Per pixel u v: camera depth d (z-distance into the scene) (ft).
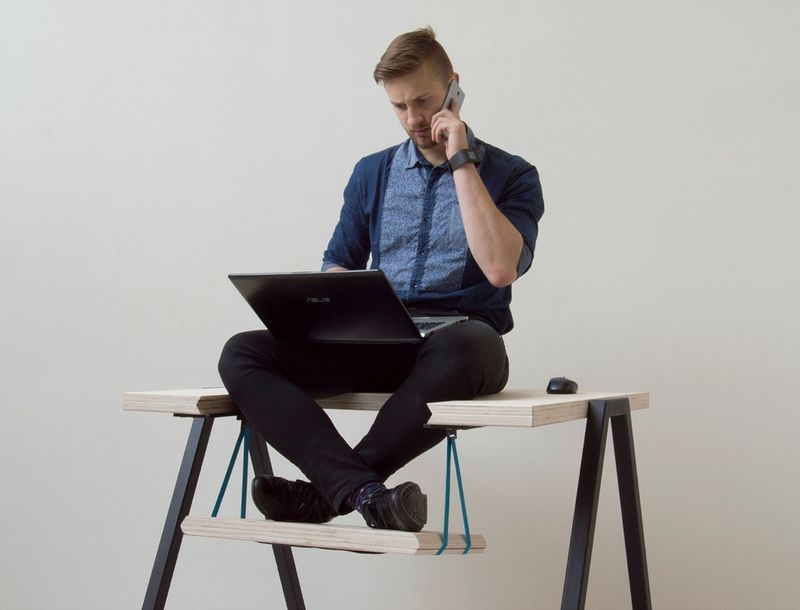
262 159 8.80
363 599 8.52
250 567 8.77
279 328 5.89
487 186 6.41
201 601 8.87
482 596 8.25
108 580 9.03
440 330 5.60
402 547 4.87
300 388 5.88
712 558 7.69
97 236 9.18
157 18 9.10
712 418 7.70
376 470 5.42
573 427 8.04
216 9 8.95
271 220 8.75
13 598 9.21
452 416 4.90
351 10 8.60
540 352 8.11
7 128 9.43
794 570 7.49
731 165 7.66
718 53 7.70
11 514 9.26
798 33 7.52
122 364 9.07
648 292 7.86
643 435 7.87
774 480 7.55
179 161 9.00
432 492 8.36
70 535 9.12
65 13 9.33
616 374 7.92
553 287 8.09
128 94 9.16
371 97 8.52
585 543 5.42
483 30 8.25
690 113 7.76
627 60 7.92
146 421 8.98
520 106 8.16
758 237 7.59
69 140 9.28
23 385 9.29
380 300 5.31
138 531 8.97
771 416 7.55
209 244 8.90
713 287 7.70
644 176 7.86
